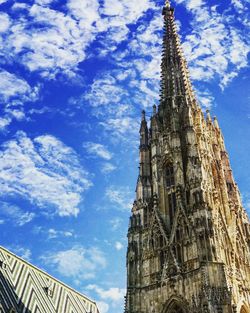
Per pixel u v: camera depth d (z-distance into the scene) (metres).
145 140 104.75
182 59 118.88
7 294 78.31
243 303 77.12
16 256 89.38
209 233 76.75
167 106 107.19
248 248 90.50
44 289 89.94
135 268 82.06
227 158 108.31
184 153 96.25
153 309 75.56
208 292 69.12
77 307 96.19
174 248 80.25
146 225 87.56
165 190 91.31
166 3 138.12
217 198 88.25
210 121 111.62
